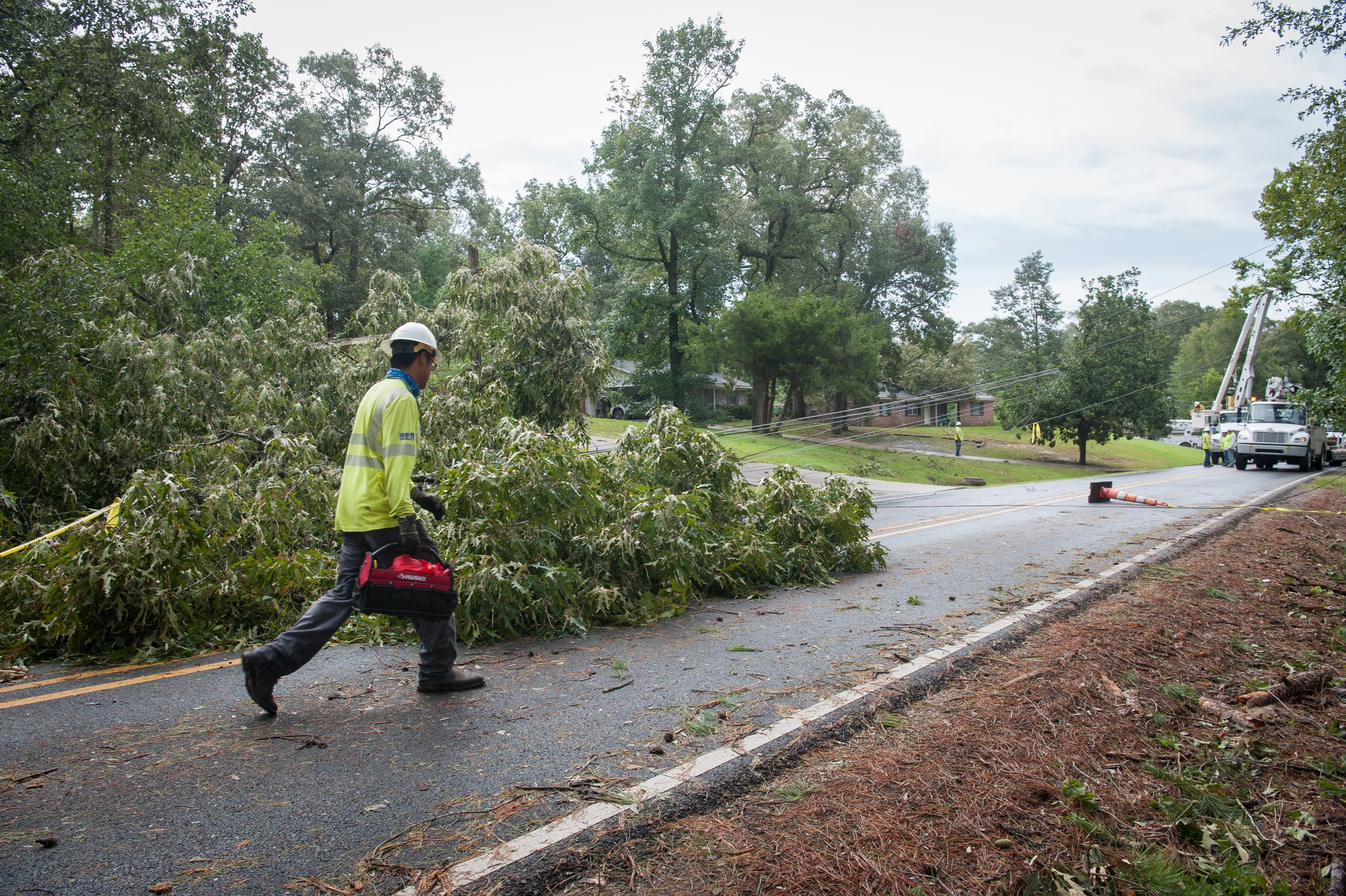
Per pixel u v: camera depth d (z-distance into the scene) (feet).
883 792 9.65
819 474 74.95
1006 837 8.64
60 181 50.96
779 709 12.58
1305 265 44.55
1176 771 10.68
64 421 25.66
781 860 8.00
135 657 15.53
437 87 144.77
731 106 134.62
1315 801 9.95
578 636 17.49
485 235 186.39
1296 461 94.84
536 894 7.37
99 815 8.84
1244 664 15.87
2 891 7.22
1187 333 313.53
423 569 12.46
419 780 9.84
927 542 33.78
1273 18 33.65
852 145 148.46
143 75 59.36
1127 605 20.63
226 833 8.43
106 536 15.94
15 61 51.03
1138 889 7.81
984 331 237.04
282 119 131.54
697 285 124.36
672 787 9.62
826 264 159.02
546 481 18.75
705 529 22.16
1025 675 14.38
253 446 28.81
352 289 136.56
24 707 12.59
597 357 36.11
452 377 33.99
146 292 36.01
